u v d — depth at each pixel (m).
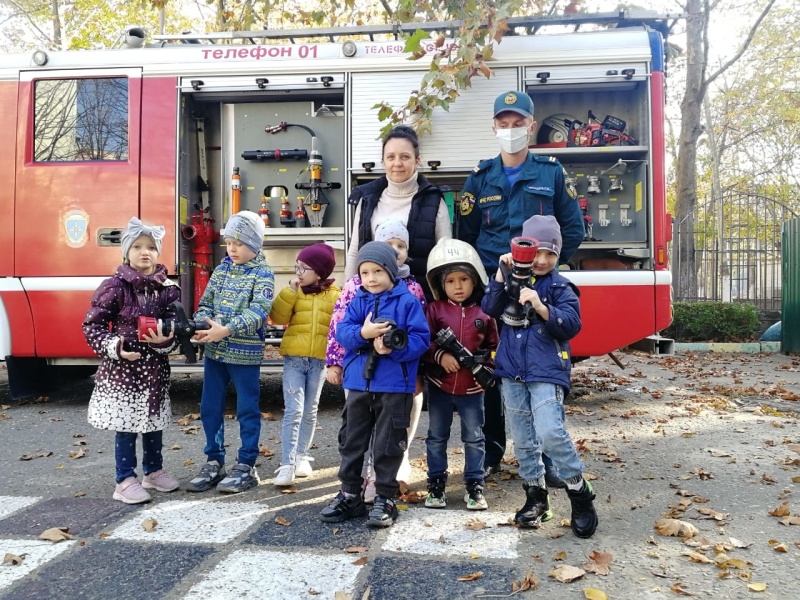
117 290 3.53
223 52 5.84
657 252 5.59
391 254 3.28
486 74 5.34
